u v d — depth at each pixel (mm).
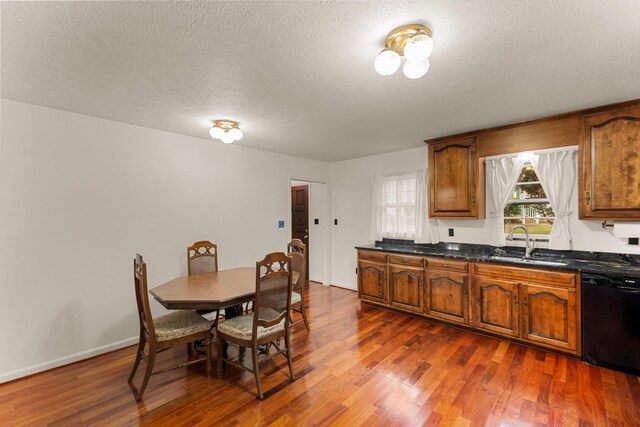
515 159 3260
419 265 3576
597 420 1845
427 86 2166
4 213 2367
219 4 1285
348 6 1307
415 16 1383
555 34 1521
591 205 2686
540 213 3291
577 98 2408
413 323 3498
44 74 1944
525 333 2818
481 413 1926
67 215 2664
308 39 1567
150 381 2320
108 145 2906
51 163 2582
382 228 4527
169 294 2393
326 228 5328
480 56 1746
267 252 4395
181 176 3467
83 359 2707
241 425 1833
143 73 1941
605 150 2604
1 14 1317
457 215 3541
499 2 1285
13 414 1953
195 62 1802
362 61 1804
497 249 3461
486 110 2699
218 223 3822
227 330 2297
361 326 3410
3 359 2346
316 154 4660
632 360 2307
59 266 2619
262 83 2102
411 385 2240
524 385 2223
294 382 2289
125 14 1347
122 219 2998
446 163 3611
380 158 4641
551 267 2674
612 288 2381
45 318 2539
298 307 3553
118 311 2951
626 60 1789
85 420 1890
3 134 2363
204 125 3102
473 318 3150
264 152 4363
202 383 2287
